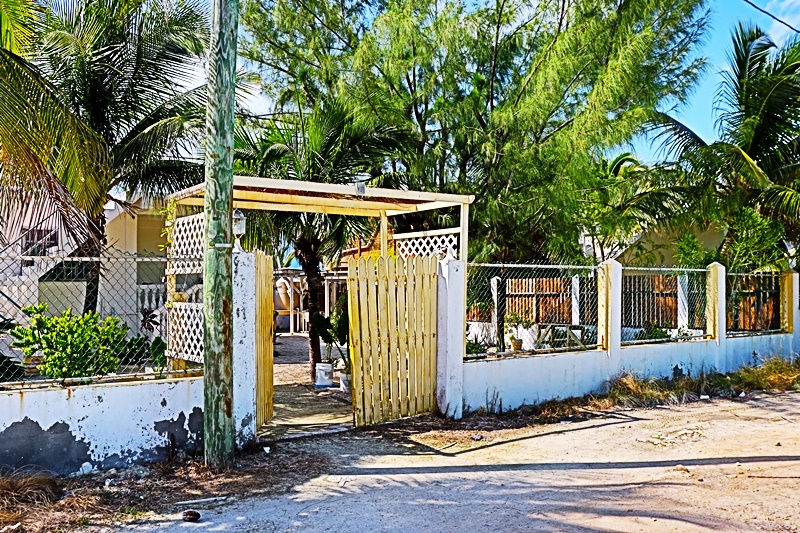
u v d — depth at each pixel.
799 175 13.87
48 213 8.19
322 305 12.05
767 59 14.76
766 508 4.84
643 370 10.34
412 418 8.03
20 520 4.59
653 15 11.70
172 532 4.46
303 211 10.02
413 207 9.96
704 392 10.09
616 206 13.61
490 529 4.51
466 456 6.50
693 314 12.12
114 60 10.83
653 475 5.80
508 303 14.93
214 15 5.76
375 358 7.71
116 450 5.84
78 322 6.11
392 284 7.86
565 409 8.56
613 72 10.55
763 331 12.77
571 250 12.27
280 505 5.02
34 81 7.26
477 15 11.91
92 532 4.45
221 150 5.75
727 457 6.39
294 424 7.79
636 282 12.74
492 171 11.21
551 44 11.41
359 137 10.83
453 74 11.94
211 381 5.83
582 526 4.53
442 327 8.15
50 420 5.55
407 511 4.89
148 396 5.99
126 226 13.62
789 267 14.31
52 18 10.45
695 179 14.05
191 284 7.64
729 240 13.98
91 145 8.09
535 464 6.21
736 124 14.62
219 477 5.70
